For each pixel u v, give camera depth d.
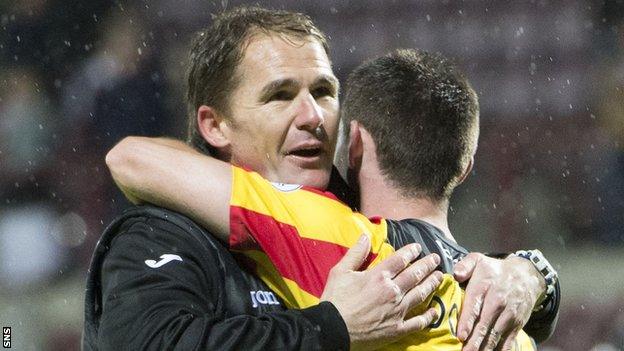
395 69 11.05
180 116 34.16
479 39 37.09
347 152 11.17
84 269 31.86
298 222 9.81
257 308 9.71
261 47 10.49
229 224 9.62
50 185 33.19
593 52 36.66
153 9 35.66
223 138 10.77
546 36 36.88
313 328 9.02
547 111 36.28
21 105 34.16
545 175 34.97
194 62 10.96
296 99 10.48
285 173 10.54
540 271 11.15
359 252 9.59
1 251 31.31
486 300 10.27
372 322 9.19
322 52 10.70
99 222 32.88
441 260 10.30
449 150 10.91
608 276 30.73
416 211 10.83
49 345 28.72
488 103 36.72
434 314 9.70
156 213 9.84
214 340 8.84
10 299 30.20
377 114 10.92
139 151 10.00
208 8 35.88
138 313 9.06
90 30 35.25
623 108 35.53
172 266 9.40
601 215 34.19
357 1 37.31
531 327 11.58
